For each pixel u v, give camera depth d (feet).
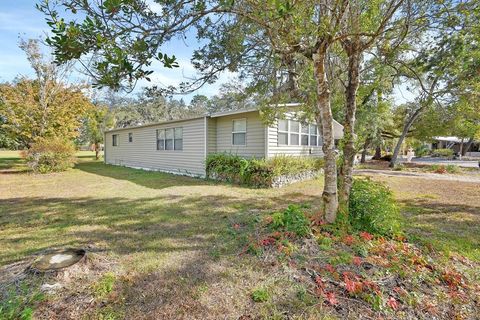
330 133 11.14
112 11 5.41
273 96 18.65
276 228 11.33
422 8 9.81
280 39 9.05
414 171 42.70
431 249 9.96
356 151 12.32
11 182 28.02
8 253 9.92
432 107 16.12
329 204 11.32
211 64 12.96
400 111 56.08
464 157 84.99
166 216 15.02
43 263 8.15
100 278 7.91
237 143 31.14
